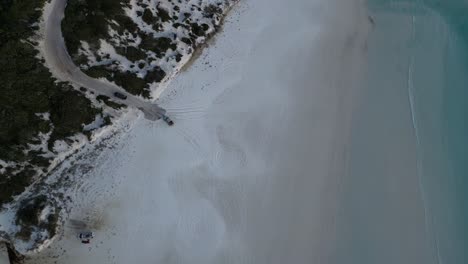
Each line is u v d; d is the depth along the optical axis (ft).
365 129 132.05
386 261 114.32
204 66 136.56
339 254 114.62
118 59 129.18
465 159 129.18
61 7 127.13
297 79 139.03
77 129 118.42
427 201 121.90
